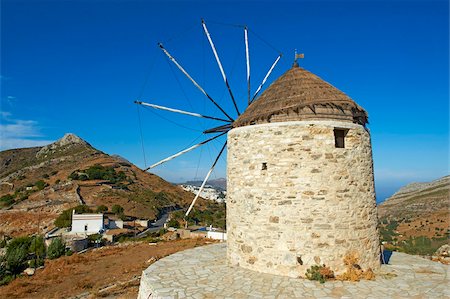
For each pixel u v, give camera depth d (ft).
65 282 53.83
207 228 141.28
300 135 34.88
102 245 115.55
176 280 33.17
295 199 34.22
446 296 28.53
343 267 33.55
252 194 36.52
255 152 36.76
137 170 354.95
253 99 46.65
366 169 36.96
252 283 31.89
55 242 92.58
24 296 47.62
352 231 34.42
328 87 38.37
